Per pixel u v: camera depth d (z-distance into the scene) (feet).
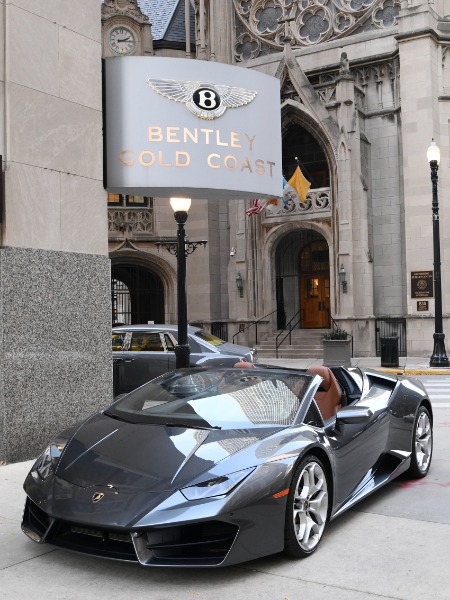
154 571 14.26
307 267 94.17
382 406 20.71
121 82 30.53
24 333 25.36
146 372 40.65
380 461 20.39
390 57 85.71
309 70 90.99
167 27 102.53
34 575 14.14
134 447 15.31
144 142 30.48
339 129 83.61
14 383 24.93
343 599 12.91
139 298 99.60
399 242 85.30
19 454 24.94
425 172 78.74
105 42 98.37
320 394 20.17
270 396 17.63
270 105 34.17
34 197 26.20
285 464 14.56
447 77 81.82
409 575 14.10
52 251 26.66
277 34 95.04
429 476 22.95
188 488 13.61
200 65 31.73
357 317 82.02
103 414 18.07
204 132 31.53
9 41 25.54
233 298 90.53
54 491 14.46
